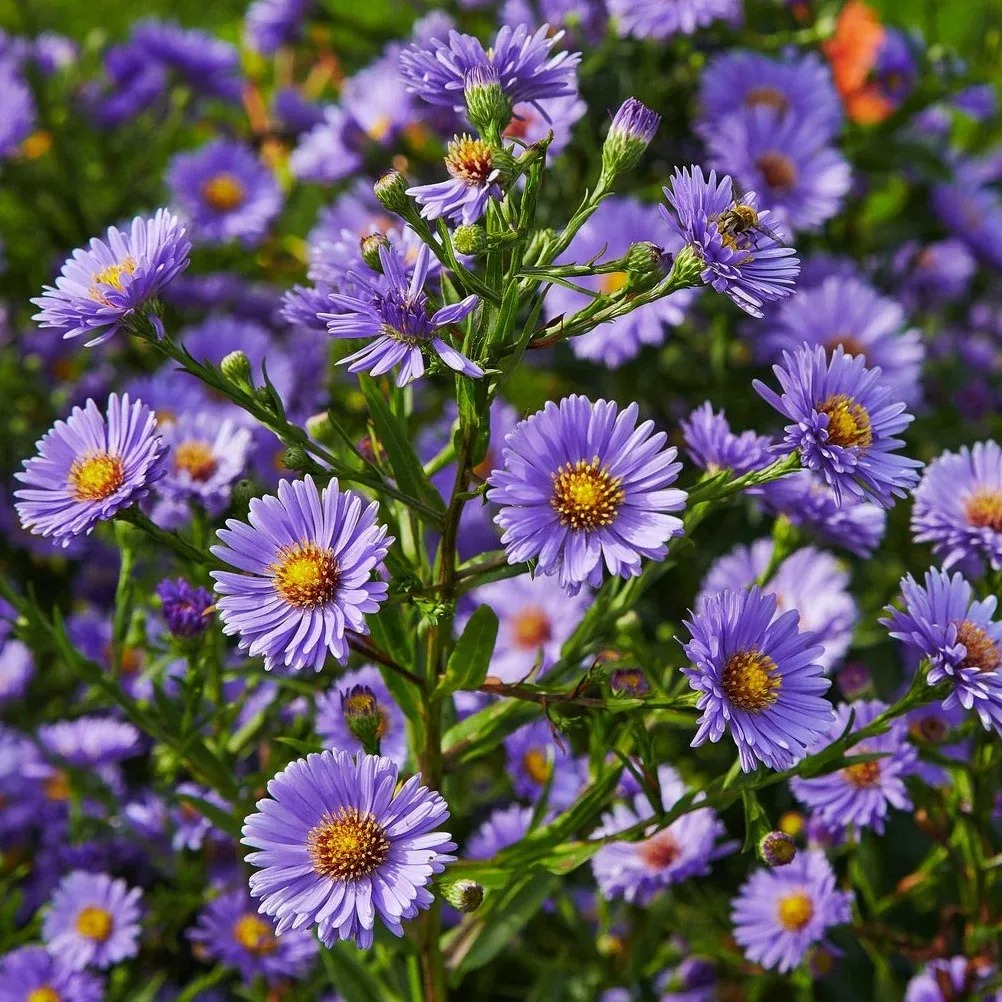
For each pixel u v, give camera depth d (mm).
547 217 895
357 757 621
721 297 876
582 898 813
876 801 698
